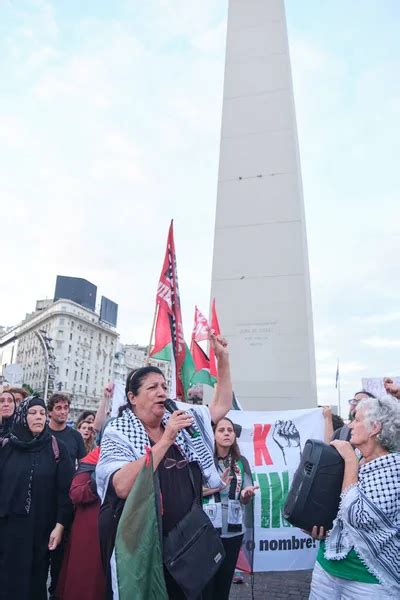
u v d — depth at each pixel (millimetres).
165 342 4852
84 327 104125
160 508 2158
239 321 9891
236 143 11039
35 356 101000
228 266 10297
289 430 5305
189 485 2529
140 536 2098
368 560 2402
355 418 2723
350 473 2586
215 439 3900
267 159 10758
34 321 105875
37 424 3975
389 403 2660
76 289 112750
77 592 3482
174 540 2287
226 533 3688
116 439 2436
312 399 9492
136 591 2033
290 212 10297
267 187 10570
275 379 9375
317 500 2605
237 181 10766
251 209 10516
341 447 2701
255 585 5422
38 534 3873
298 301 9719
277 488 5027
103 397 4641
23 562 3709
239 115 11211
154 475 2184
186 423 2277
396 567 2404
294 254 10023
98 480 2387
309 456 2686
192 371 5039
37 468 3924
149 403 2570
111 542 2324
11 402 5016
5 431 4867
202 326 5973
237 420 5359
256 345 9656
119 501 2352
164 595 2076
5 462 3893
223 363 3139
